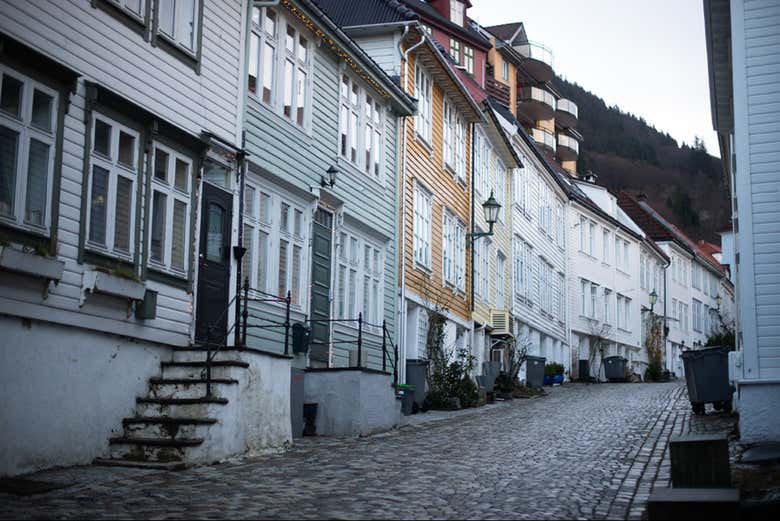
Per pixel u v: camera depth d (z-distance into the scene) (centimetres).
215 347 1361
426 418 2148
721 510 814
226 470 1185
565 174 5506
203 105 1480
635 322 5681
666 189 14900
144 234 1315
